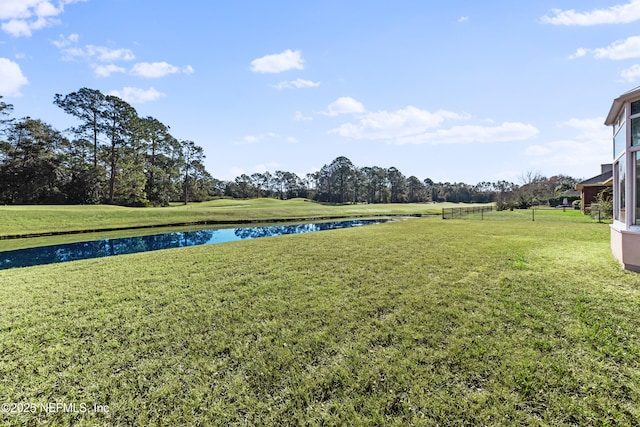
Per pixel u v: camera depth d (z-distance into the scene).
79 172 33.97
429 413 2.11
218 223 22.67
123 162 35.84
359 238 10.63
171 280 5.60
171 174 44.69
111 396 2.40
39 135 33.25
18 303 4.50
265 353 2.97
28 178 31.45
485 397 2.24
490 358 2.73
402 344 3.04
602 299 4.04
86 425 2.11
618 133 6.23
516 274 5.38
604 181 21.11
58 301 4.57
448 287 4.77
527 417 2.04
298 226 21.69
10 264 9.72
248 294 4.69
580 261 6.22
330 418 2.11
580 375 2.45
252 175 74.56
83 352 3.05
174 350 3.07
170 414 2.19
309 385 2.47
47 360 2.92
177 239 15.54
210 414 2.18
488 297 4.25
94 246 13.32
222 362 2.83
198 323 3.68
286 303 4.26
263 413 2.18
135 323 3.71
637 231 5.31
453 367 2.62
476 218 20.38
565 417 2.03
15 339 3.34
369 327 3.46
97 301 4.53
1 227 15.53
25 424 2.13
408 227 14.67
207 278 5.67
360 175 69.62
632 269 5.38
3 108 31.50
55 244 13.45
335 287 4.94
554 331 3.19
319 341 3.17
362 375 2.56
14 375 2.68
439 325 3.43
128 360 2.90
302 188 75.06
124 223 19.47
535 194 41.62
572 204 32.25
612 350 2.81
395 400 2.25
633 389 2.28
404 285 4.95
